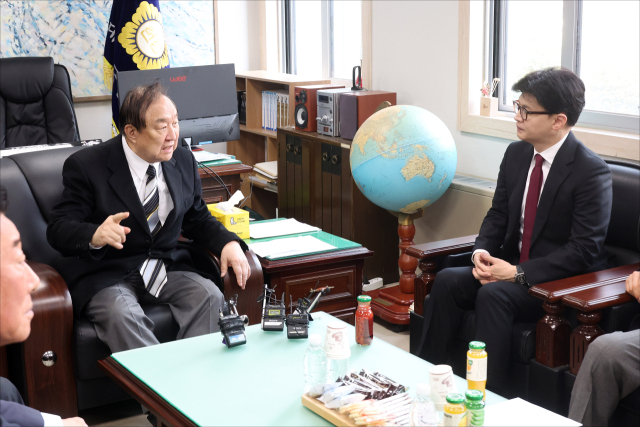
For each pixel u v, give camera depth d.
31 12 5.25
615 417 2.29
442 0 4.10
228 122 3.99
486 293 2.61
